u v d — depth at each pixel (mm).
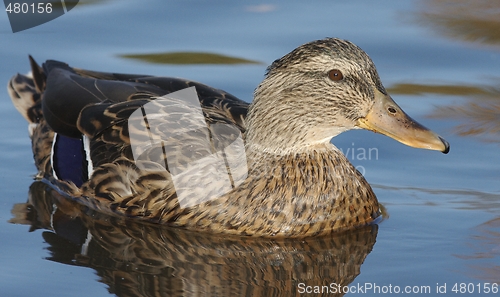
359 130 15273
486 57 17469
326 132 12242
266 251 11477
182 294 10203
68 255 11227
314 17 18938
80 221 12352
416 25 18672
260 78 16500
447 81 16609
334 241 11828
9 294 10156
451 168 13938
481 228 11977
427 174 13797
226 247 11578
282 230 11859
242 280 10609
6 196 13164
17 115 15711
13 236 11789
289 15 19031
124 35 18047
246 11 19219
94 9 19141
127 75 14375
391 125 12008
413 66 17156
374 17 19031
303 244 11734
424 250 11398
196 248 11508
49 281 10484
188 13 19016
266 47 17531
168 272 10773
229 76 16562
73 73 14352
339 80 11992
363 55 12047
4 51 17359
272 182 12000
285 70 12156
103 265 10945
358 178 12484
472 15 19109
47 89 14023
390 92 16328
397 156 14398
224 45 17688
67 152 13289
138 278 10609
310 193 12008
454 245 11516
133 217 12359
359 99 12023
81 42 17781
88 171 12812
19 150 14586
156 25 18484
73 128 13266
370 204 12438
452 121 15273
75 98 13414
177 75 16531
